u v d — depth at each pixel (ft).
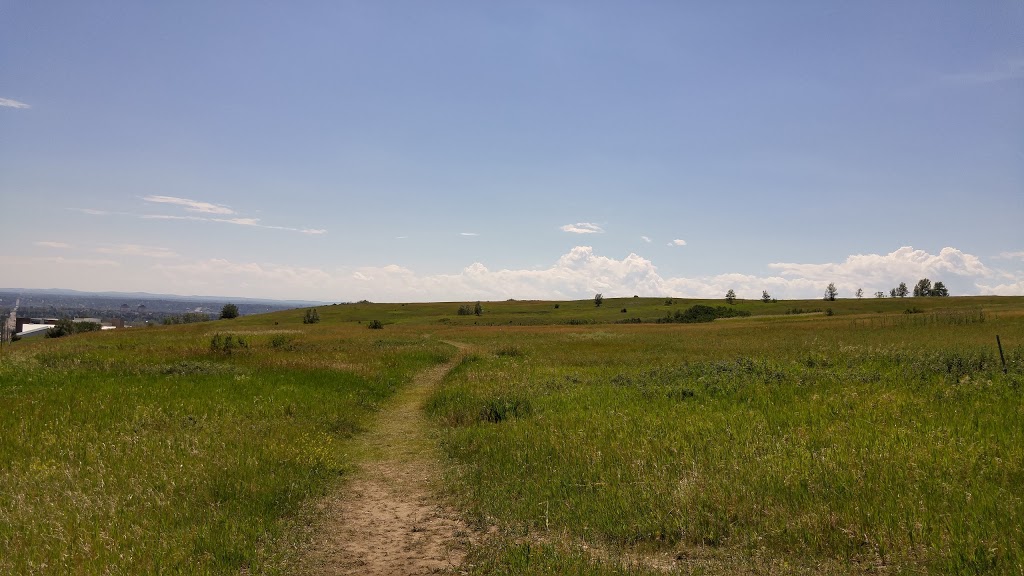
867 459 24.09
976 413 31.83
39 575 16.97
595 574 17.08
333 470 31.60
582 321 357.41
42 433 33.94
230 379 58.18
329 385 57.88
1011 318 167.22
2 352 90.02
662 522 20.71
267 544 20.40
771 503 21.18
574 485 25.57
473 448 34.88
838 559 17.31
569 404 45.34
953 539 16.87
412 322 377.71
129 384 53.72
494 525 22.72
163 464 28.63
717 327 220.02
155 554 18.72
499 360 91.25
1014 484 20.62
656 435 32.40
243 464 29.07
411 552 20.39
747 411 36.65
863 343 105.91
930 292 601.21
